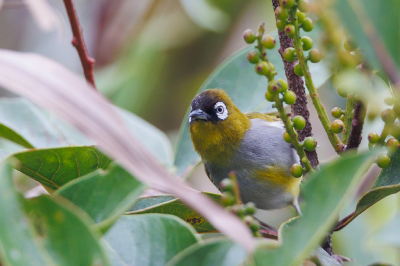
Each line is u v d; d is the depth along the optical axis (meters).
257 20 13.60
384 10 2.96
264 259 3.04
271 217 11.94
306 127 5.75
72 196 3.48
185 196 2.61
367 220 9.15
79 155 4.73
